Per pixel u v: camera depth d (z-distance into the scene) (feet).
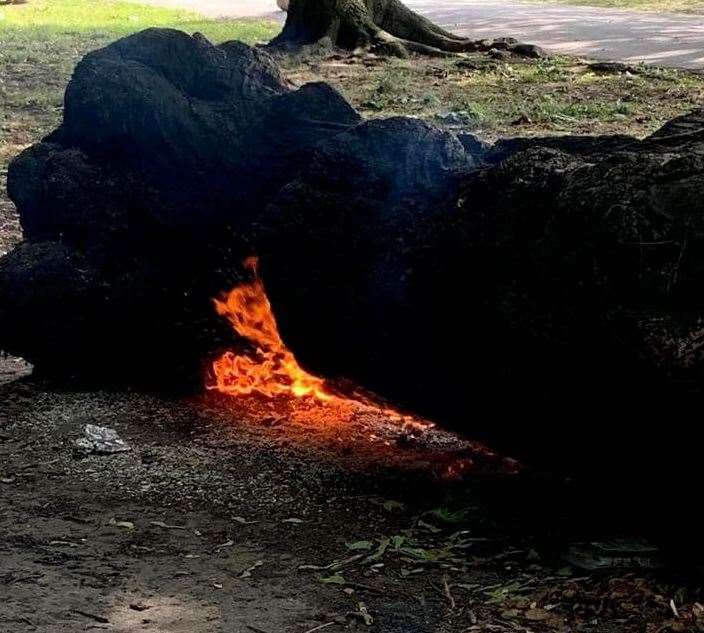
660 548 13.60
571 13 75.56
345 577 13.44
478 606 12.76
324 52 57.82
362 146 16.34
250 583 13.32
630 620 12.37
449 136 16.06
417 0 85.97
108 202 19.15
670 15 72.90
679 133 15.28
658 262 12.56
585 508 14.84
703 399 12.36
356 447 17.33
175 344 19.40
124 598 12.91
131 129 18.89
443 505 15.34
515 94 46.98
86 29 73.56
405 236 15.47
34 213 20.02
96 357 19.66
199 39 19.35
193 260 19.04
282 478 16.26
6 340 19.85
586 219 13.09
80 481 16.26
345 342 16.25
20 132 44.45
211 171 18.63
